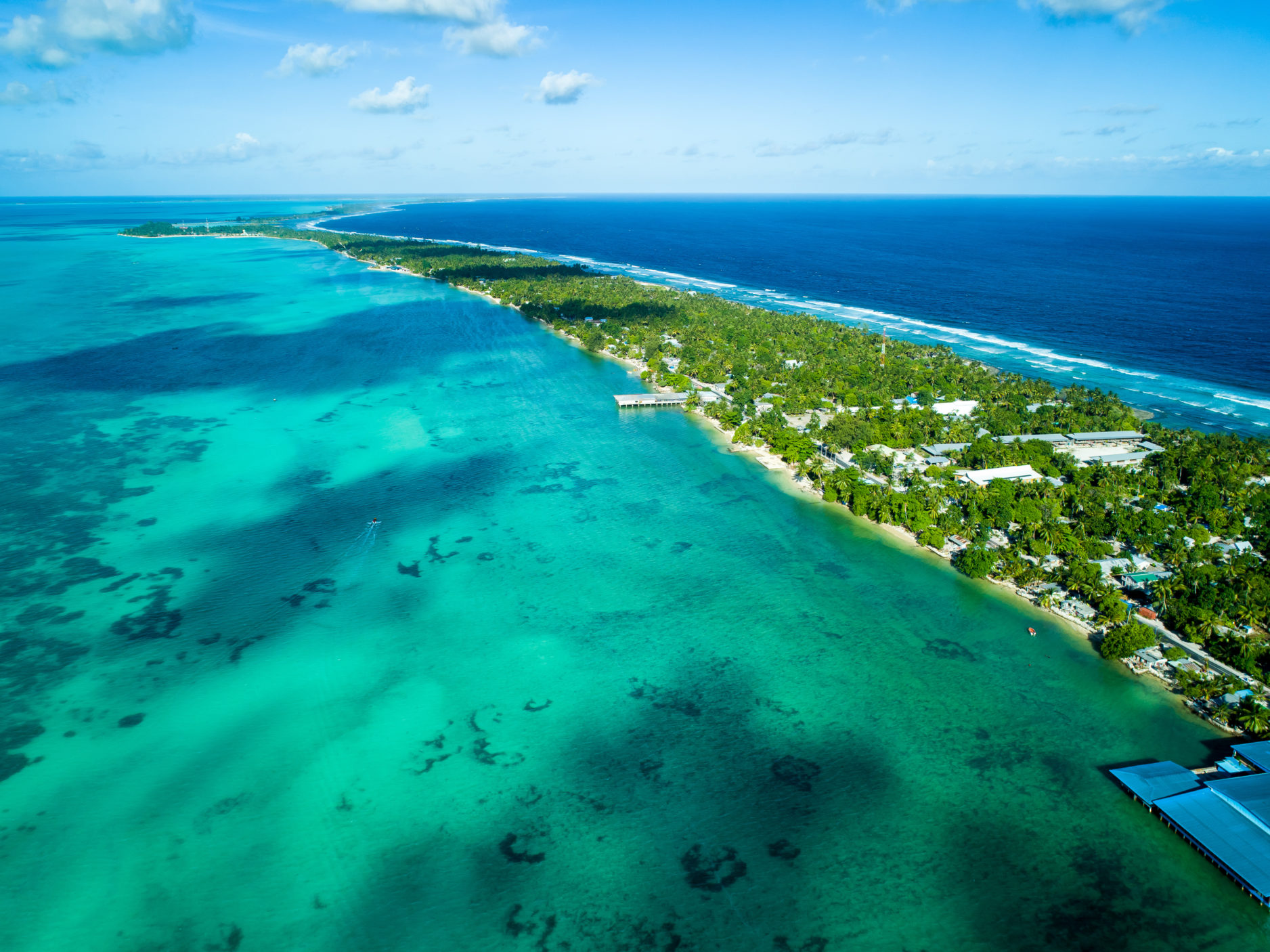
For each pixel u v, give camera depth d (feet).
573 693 321.73
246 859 244.42
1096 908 225.97
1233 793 251.80
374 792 270.46
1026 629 360.07
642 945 216.74
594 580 406.00
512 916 225.97
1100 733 294.05
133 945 217.56
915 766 280.31
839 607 380.17
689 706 312.91
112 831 253.85
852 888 233.96
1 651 345.51
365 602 386.32
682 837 252.42
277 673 333.62
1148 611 357.41
